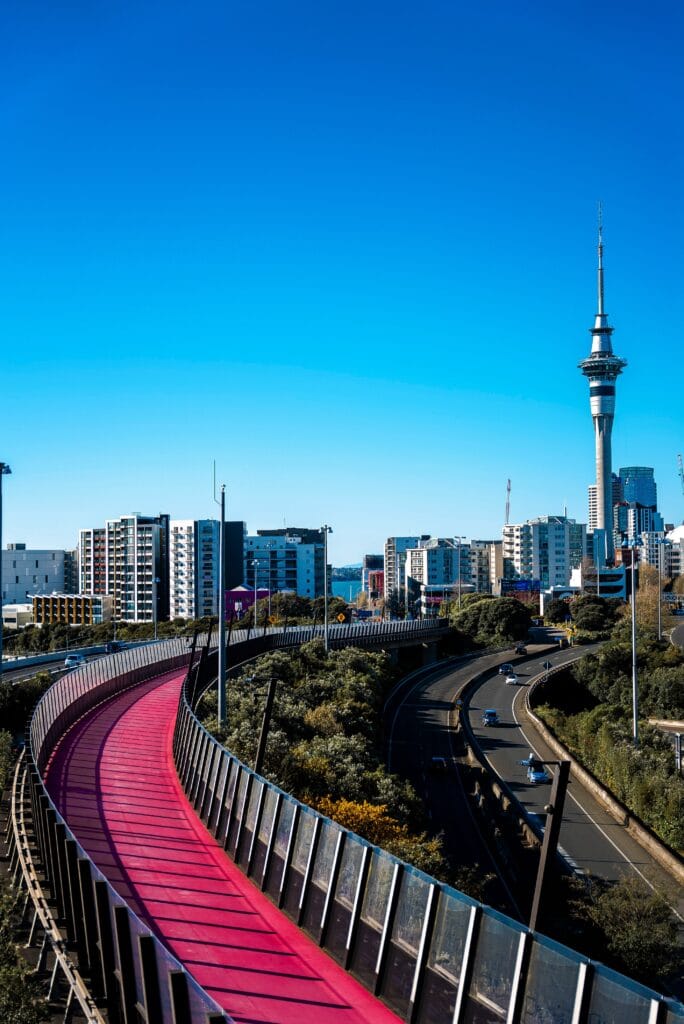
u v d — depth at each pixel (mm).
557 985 14211
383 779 46969
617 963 34969
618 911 36250
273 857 23844
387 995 17797
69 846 19906
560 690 112500
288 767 41188
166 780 36719
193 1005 13445
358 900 19453
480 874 45812
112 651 111812
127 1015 15750
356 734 60594
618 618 172250
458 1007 15695
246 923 21844
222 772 29641
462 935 16234
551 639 166250
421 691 103812
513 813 55781
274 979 18781
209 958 19656
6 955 17172
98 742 44688
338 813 35562
